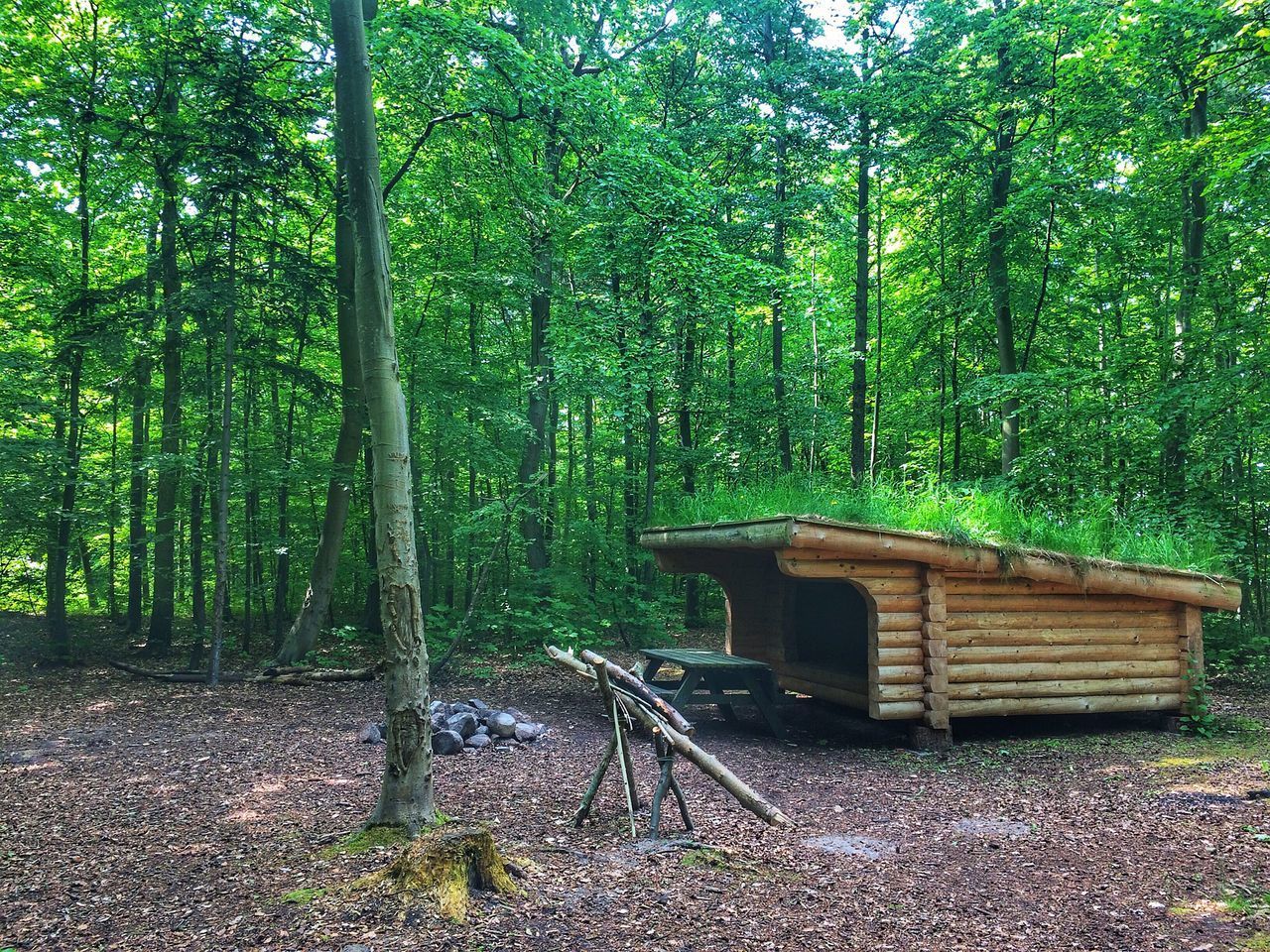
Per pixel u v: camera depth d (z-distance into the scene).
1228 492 12.47
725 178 16.56
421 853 3.81
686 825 5.09
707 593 20.89
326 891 3.88
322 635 15.13
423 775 4.77
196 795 6.03
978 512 8.23
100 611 19.09
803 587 10.29
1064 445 13.11
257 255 12.05
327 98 12.68
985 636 7.86
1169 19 11.51
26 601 16.61
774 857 4.63
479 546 14.23
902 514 8.04
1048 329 17.17
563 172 14.77
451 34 8.70
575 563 13.63
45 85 12.41
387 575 4.74
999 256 15.23
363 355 4.77
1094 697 8.14
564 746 7.68
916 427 20.84
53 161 13.44
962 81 14.91
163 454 11.75
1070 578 7.94
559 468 20.47
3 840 5.05
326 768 6.86
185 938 3.52
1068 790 6.22
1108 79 12.81
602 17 15.77
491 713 8.16
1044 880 4.38
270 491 15.05
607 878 4.15
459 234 15.72
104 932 3.67
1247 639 12.05
